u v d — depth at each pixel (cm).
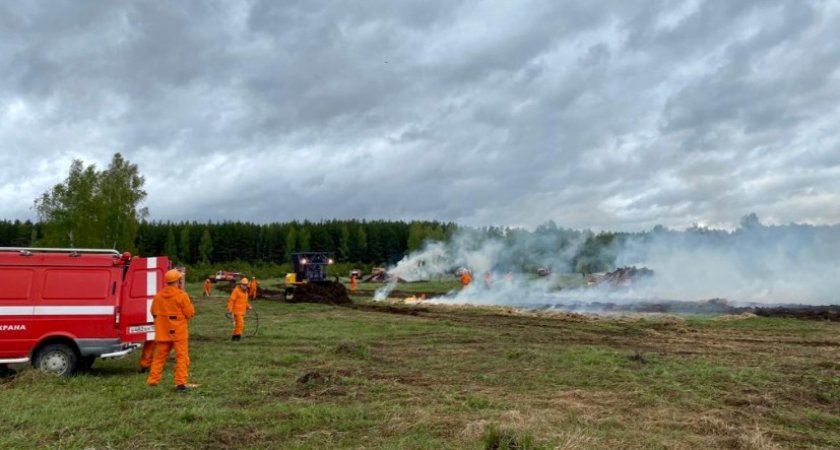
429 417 767
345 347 1400
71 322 1110
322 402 880
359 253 12212
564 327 2097
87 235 4631
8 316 1084
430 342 1641
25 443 671
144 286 1183
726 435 720
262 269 8388
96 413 802
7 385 995
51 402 862
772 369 1170
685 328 2033
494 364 1230
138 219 5009
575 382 1047
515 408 838
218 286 5981
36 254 1117
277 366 1211
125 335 1151
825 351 1450
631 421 780
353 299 4084
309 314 2662
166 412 804
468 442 663
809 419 802
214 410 812
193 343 1614
